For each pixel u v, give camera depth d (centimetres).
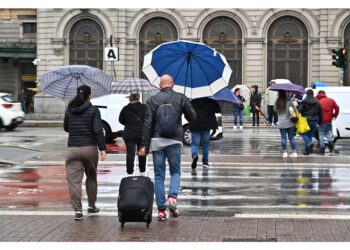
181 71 1617
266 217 1178
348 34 5072
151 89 2066
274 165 2002
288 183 1645
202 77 1628
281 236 1015
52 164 2067
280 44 5112
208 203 1366
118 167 1986
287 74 5112
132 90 1894
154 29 5209
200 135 1894
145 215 1094
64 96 1411
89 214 1225
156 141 1167
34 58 6116
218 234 1033
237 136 3244
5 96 3756
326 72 5062
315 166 1983
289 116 2205
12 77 6284
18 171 1909
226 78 1628
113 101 2783
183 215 1224
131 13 5206
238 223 1120
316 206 1326
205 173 1831
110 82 1417
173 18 5159
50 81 1395
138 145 1755
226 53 5159
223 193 1495
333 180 1697
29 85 6272
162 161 1171
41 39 5350
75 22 5288
